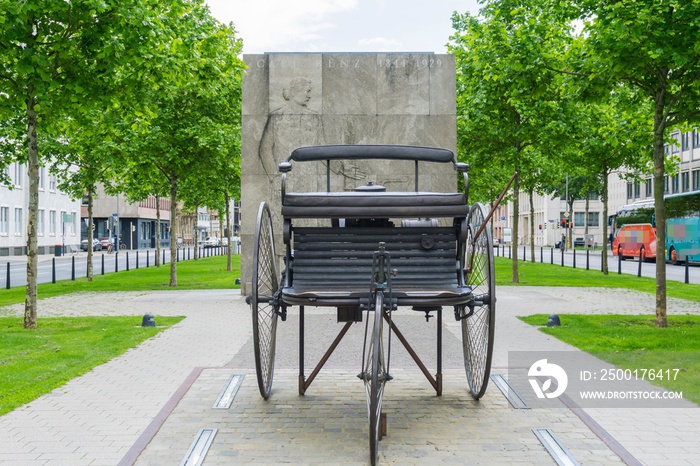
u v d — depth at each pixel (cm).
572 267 3481
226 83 2162
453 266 584
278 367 855
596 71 1194
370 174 1748
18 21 1075
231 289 2097
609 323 1248
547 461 505
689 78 1188
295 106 1770
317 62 1778
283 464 497
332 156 605
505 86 1656
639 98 1330
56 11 1128
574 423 602
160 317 1364
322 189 1750
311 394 709
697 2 1014
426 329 1204
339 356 938
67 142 2428
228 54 1554
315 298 534
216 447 536
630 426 594
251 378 785
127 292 2009
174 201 2250
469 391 722
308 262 580
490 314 589
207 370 824
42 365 861
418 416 625
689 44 1074
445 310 1521
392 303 529
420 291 539
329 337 1116
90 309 1553
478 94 2123
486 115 2228
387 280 548
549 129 2161
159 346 1023
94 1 1079
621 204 9050
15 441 552
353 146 601
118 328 1202
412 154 600
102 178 2561
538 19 1312
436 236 582
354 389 732
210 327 1236
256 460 506
